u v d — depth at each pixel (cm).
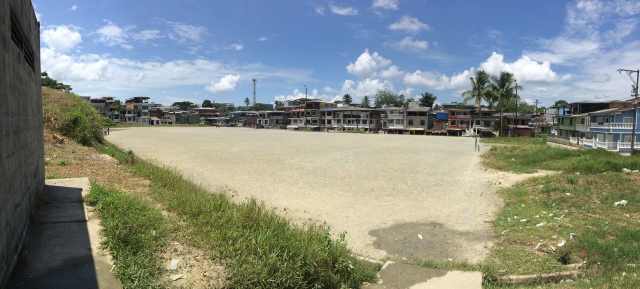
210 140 4503
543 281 665
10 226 475
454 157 2936
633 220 913
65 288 464
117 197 806
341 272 624
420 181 1852
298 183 1773
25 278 477
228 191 1545
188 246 627
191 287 496
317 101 10062
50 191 841
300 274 565
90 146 2158
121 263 525
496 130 6994
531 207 1162
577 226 902
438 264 752
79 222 675
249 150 3291
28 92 650
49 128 1998
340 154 3064
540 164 2252
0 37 441
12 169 493
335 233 1034
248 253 608
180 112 12019
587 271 679
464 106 7906
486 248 881
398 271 704
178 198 962
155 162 2252
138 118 10419
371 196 1515
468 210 1270
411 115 7950
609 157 2356
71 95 2886
